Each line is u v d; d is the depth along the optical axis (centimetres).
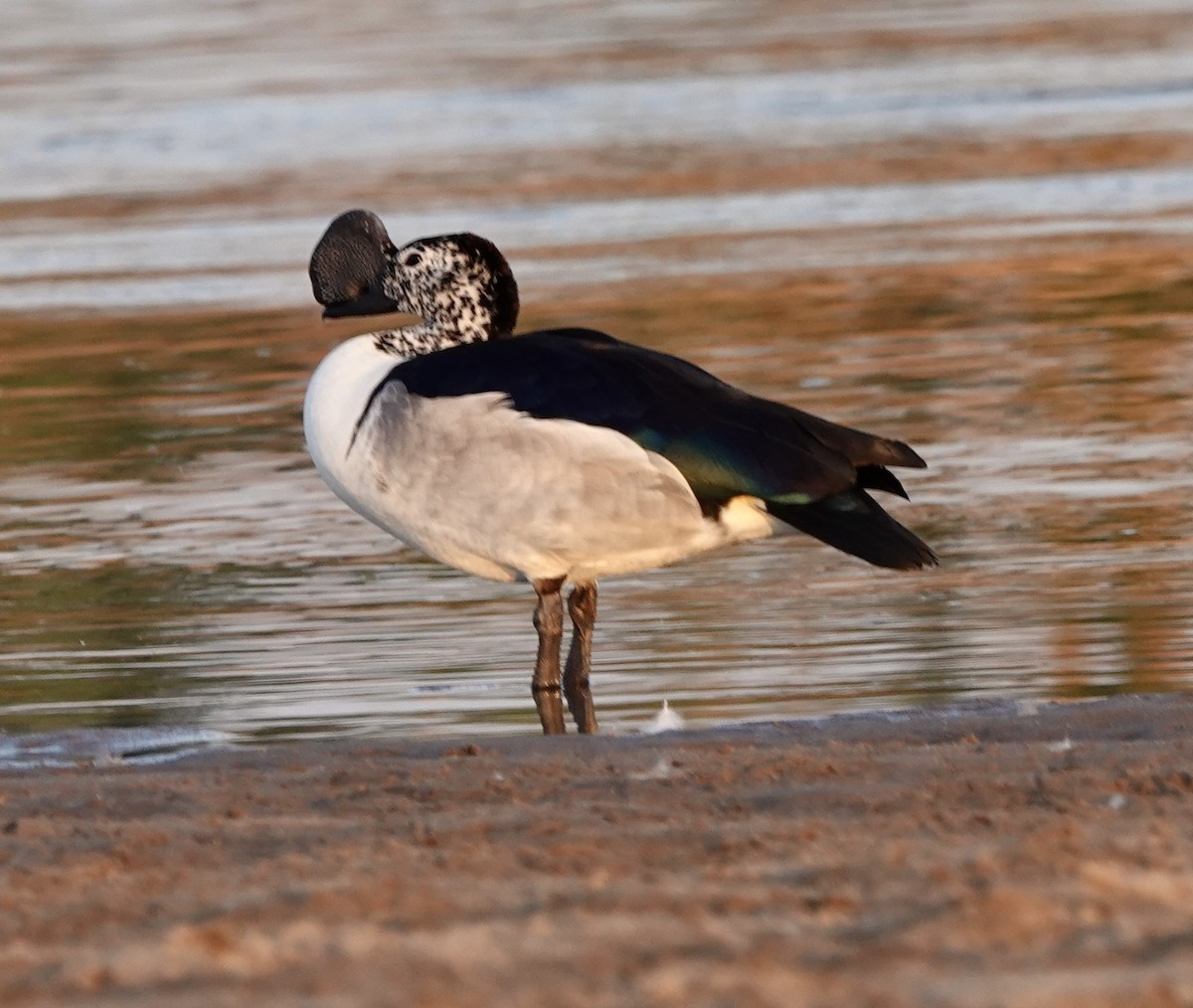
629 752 947
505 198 3061
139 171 3347
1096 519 1537
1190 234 2694
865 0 4922
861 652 1234
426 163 3319
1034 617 1292
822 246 2723
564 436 1149
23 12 5066
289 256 2755
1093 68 3959
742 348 2191
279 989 593
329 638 1313
